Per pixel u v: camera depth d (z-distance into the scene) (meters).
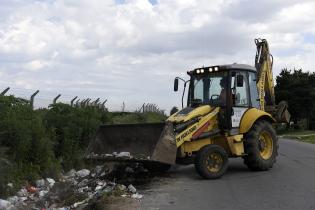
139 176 13.66
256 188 11.80
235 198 10.62
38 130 12.95
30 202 10.12
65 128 14.82
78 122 15.84
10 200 10.00
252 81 15.32
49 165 12.90
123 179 13.25
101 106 20.94
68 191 10.73
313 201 10.14
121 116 29.20
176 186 12.20
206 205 9.95
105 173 13.41
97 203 9.78
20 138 12.15
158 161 12.07
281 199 10.40
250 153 14.40
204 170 13.06
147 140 12.58
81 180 12.55
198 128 13.49
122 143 12.92
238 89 14.67
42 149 12.81
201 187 12.02
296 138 40.19
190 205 9.96
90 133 16.05
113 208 9.59
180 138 12.99
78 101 18.22
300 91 68.50
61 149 14.55
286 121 18.12
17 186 11.01
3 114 12.62
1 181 10.30
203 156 13.06
